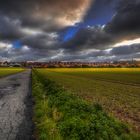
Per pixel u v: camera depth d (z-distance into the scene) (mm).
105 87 36000
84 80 54844
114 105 17797
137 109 16000
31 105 16719
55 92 20562
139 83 46781
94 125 9445
